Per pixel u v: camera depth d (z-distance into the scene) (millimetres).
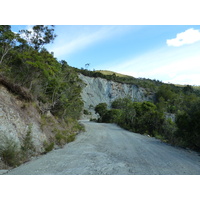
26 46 15320
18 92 10070
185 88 106312
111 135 17219
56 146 10078
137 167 5965
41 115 12469
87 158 7000
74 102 21703
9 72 11055
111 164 6160
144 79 158250
